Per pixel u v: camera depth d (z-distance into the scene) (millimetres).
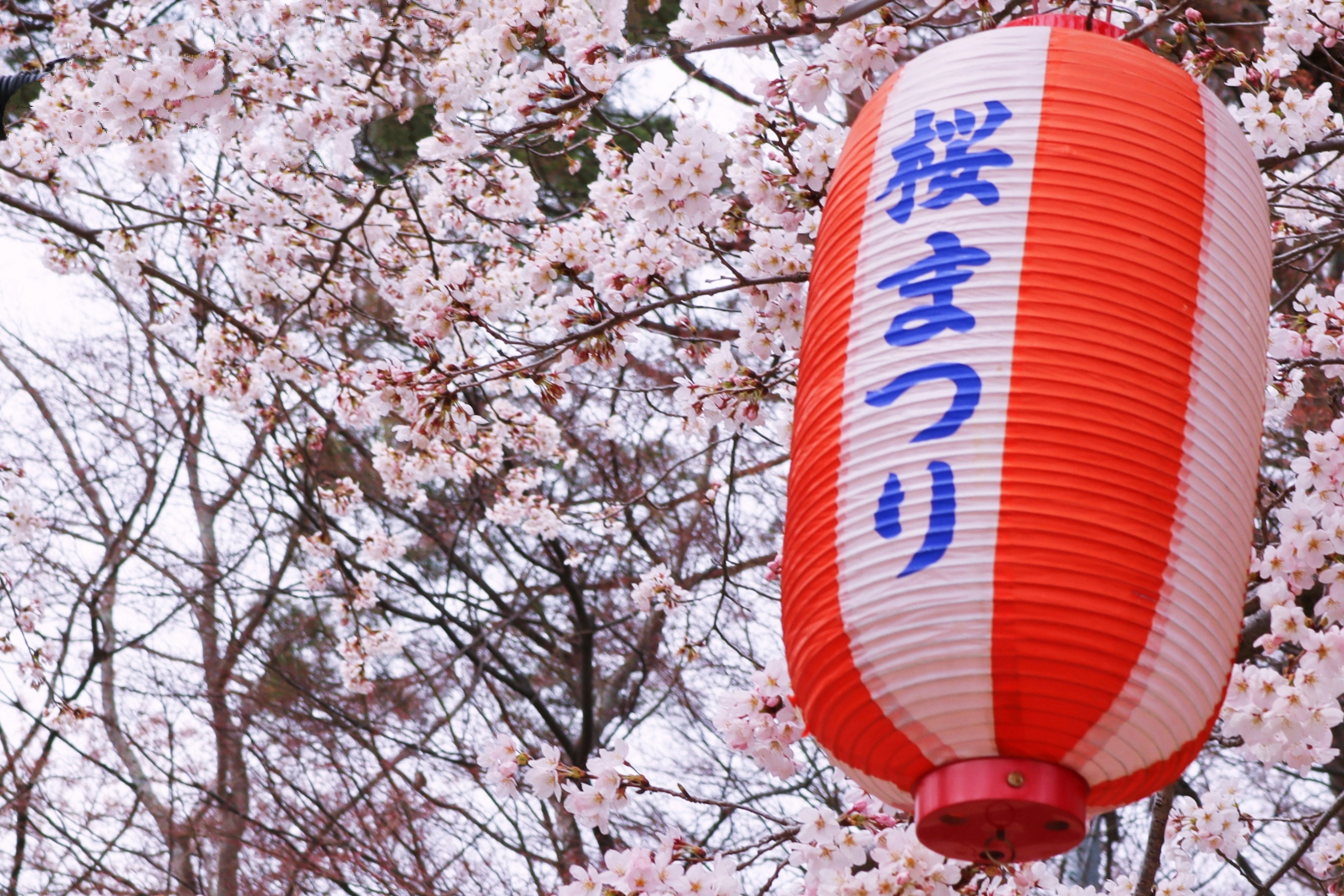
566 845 9102
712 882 3061
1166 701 1822
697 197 3467
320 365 7445
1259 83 3814
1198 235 2025
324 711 9852
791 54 6047
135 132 4359
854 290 2029
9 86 3775
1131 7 4059
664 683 10188
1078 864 7332
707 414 4129
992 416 1848
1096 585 1786
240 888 8930
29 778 9344
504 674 10672
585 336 3961
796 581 1991
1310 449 3270
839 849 3023
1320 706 2920
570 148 5156
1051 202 1984
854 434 1922
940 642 1804
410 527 10867
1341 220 4738
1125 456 1837
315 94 5266
